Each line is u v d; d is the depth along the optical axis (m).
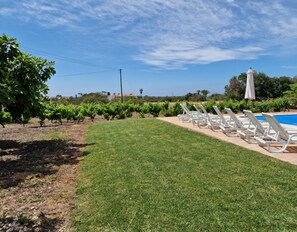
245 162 5.20
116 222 3.27
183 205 3.52
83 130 12.03
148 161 5.69
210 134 8.72
